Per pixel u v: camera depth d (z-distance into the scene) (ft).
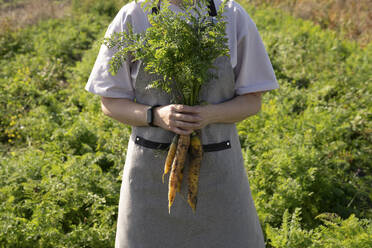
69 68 22.79
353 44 24.13
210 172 5.46
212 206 5.59
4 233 9.16
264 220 9.84
